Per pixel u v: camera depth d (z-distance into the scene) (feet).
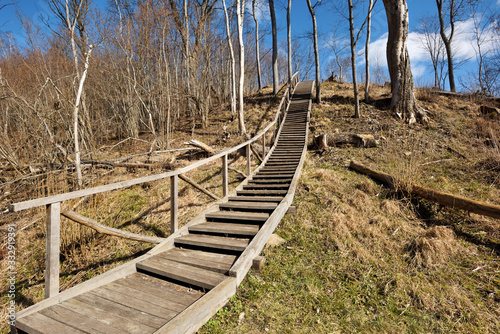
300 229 14.96
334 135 29.78
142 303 8.79
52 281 8.66
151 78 42.32
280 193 18.56
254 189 20.40
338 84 62.39
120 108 42.52
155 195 20.93
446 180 19.98
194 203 19.35
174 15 40.78
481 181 19.43
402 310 9.61
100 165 25.31
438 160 23.49
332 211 16.60
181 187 21.99
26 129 24.80
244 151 29.48
